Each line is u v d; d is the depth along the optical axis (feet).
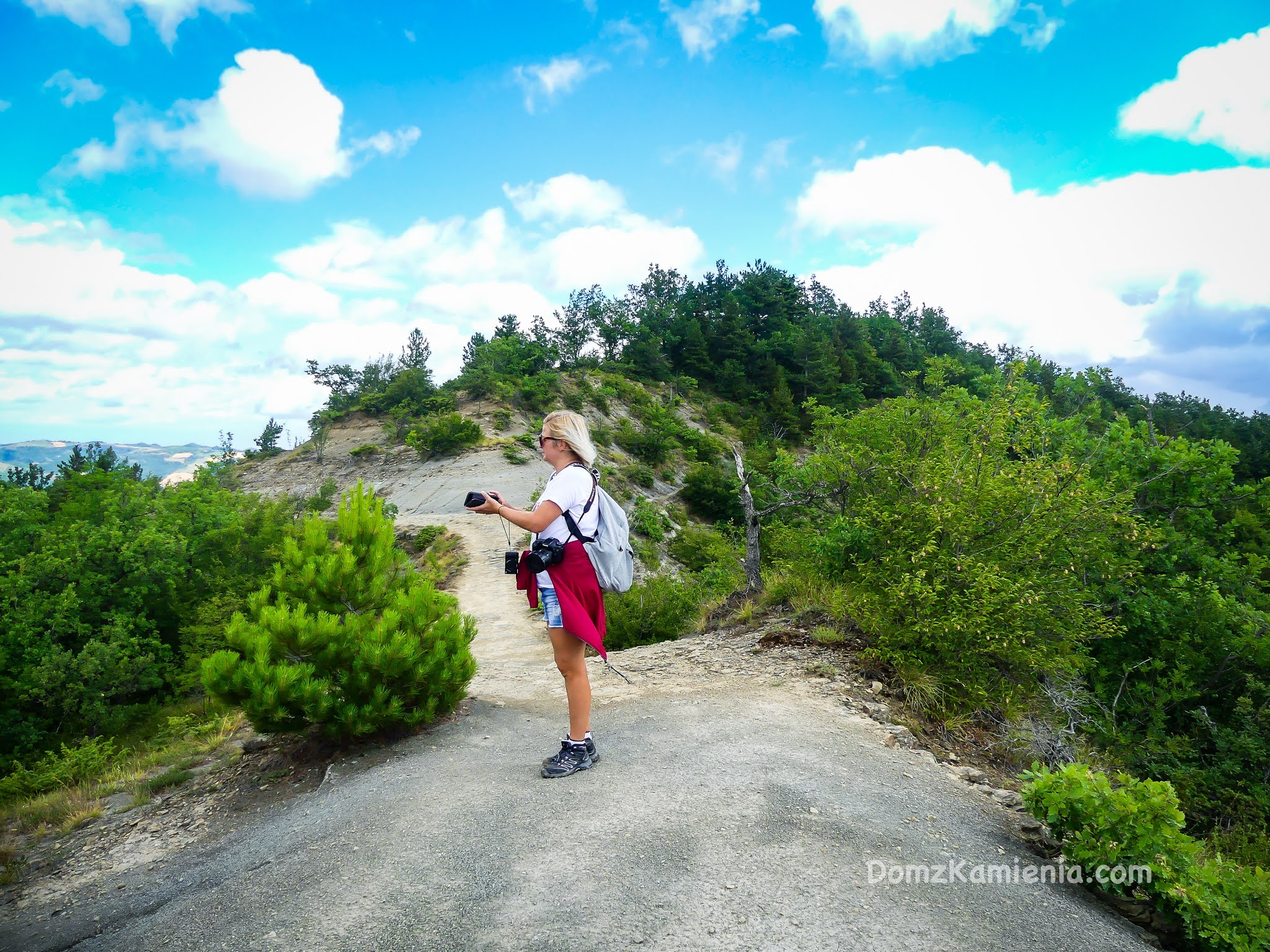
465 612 61.31
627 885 8.79
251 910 9.02
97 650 65.00
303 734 17.30
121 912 10.60
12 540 82.79
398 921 8.32
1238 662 32.30
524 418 260.21
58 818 16.70
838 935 7.84
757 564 30.50
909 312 513.04
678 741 14.60
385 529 19.33
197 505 89.92
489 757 14.75
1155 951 8.62
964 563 19.36
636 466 214.90
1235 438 253.03
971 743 16.81
